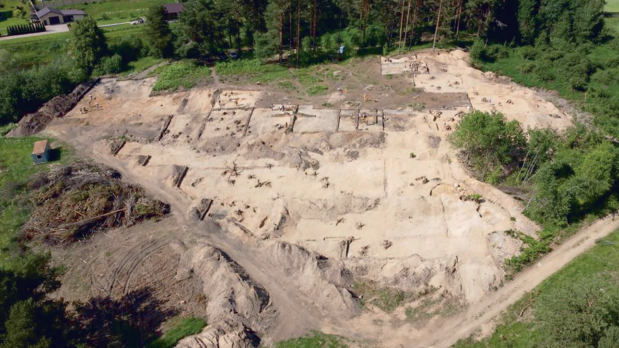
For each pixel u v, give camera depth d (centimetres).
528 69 8800
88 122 8406
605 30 9769
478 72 8769
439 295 4881
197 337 4528
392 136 7219
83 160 7438
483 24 9312
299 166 6869
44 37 10950
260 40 9519
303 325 4741
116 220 6194
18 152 7656
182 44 9812
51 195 6525
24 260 4634
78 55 9850
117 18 12400
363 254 5453
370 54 9762
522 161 6475
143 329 4791
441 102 8031
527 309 4628
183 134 7894
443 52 9375
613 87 8250
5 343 3875
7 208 6456
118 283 5331
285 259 5381
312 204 6047
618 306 3728
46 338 4069
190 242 5853
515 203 5809
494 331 4506
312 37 10106
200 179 6881
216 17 9681
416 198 5966
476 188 6109
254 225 6019
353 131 7356
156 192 6712
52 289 4753
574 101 8194
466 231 5491
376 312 4812
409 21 9612
